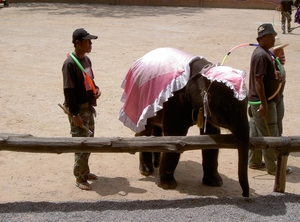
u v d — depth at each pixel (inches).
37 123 350.3
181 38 765.9
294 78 515.5
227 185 253.3
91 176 255.8
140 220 194.9
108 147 205.9
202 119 215.6
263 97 242.1
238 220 196.7
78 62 220.8
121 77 495.8
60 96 424.5
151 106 229.8
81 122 225.3
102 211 202.7
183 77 223.8
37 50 637.3
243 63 579.5
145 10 1245.7
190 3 1398.9
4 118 359.6
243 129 199.0
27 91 436.8
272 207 209.5
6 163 276.7
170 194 238.5
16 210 202.1
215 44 718.5
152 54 246.8
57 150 204.8
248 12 1282.0
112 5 1366.9
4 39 716.7
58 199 229.5
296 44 749.3
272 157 264.5
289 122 366.0
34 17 1021.2
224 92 202.2
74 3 1392.7
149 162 267.1
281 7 883.4
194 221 195.0
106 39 735.1
